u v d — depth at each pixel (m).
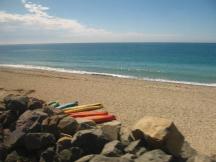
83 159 7.30
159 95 21.95
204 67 56.50
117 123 9.20
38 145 8.13
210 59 79.44
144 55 100.69
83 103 18.08
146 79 34.97
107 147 7.78
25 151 8.25
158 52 121.44
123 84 27.62
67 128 8.79
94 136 8.00
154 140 7.74
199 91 24.91
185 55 98.81
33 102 10.23
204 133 12.64
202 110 17.17
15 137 8.32
